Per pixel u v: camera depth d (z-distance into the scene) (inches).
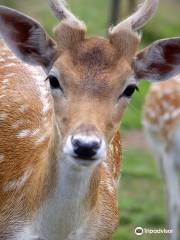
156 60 461.4
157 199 816.9
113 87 432.8
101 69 435.5
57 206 458.3
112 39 449.7
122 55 445.4
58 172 451.5
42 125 510.9
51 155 452.1
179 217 800.9
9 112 522.3
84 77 431.8
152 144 851.4
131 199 805.9
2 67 549.0
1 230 487.5
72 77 432.1
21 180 488.1
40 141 497.7
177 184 812.0
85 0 1222.3
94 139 405.1
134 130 971.9
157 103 836.0
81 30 449.4
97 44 444.8
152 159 909.8
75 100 427.2
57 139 442.3
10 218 485.1
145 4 460.1
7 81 540.4
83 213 465.7
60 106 433.1
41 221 467.8
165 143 825.5
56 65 439.2
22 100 527.8
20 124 516.1
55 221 462.0
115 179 549.0
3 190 494.9
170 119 822.5
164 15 1342.3
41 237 470.6
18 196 485.4
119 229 730.8
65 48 447.2
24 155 498.3
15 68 549.3
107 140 430.0
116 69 437.7
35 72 552.4
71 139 410.0
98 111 423.8
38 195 467.2
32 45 460.1
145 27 1227.2
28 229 478.3
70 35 448.8
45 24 1050.7
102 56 439.8
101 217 496.1
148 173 871.1
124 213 768.9
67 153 410.9
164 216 778.2
